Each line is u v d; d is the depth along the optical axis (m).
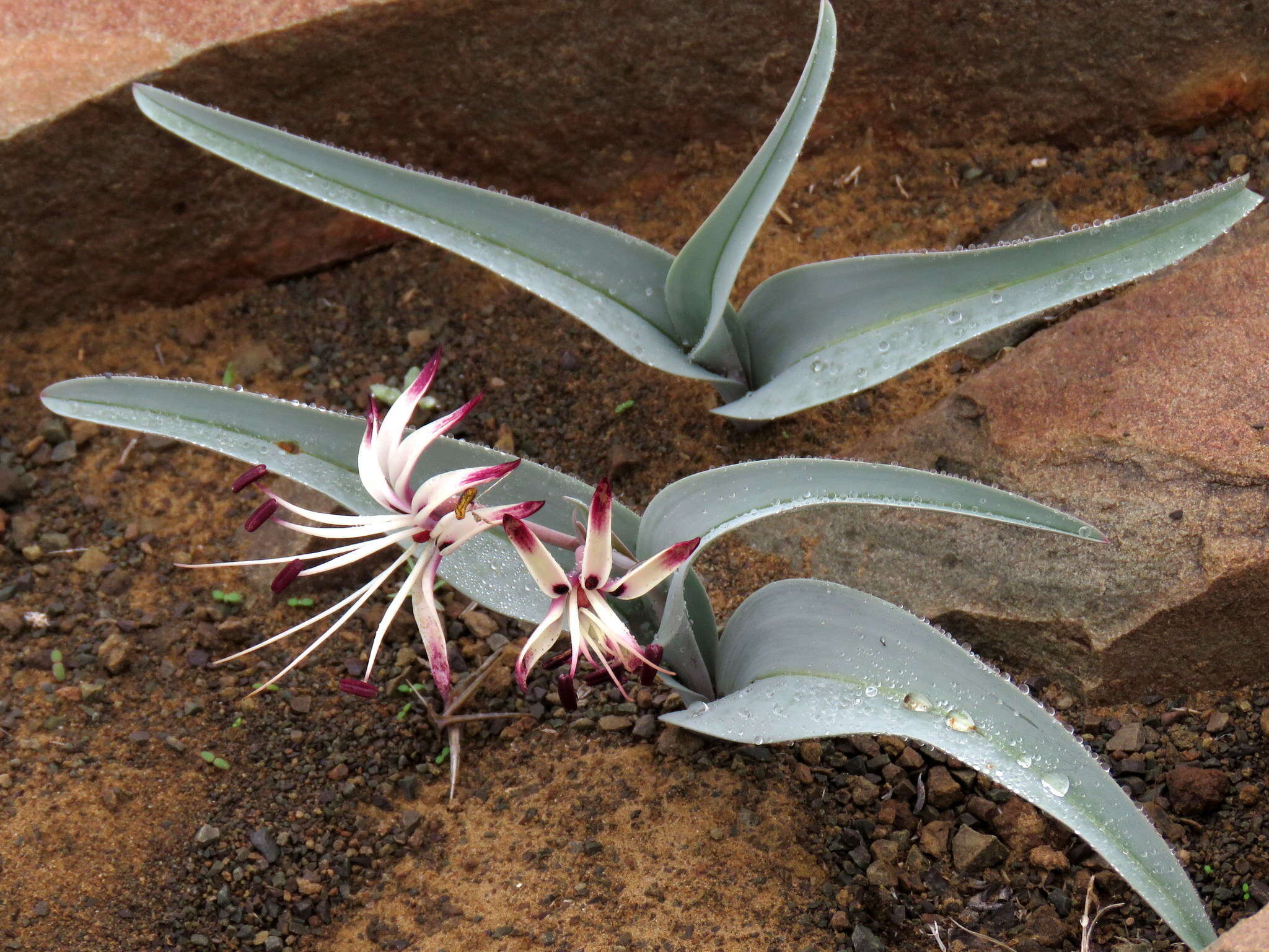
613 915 0.34
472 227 0.36
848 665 0.32
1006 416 0.38
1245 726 0.36
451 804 0.36
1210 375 0.37
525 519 0.34
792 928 0.34
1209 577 0.35
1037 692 0.37
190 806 0.36
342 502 0.34
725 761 0.36
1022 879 0.35
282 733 0.38
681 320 0.37
